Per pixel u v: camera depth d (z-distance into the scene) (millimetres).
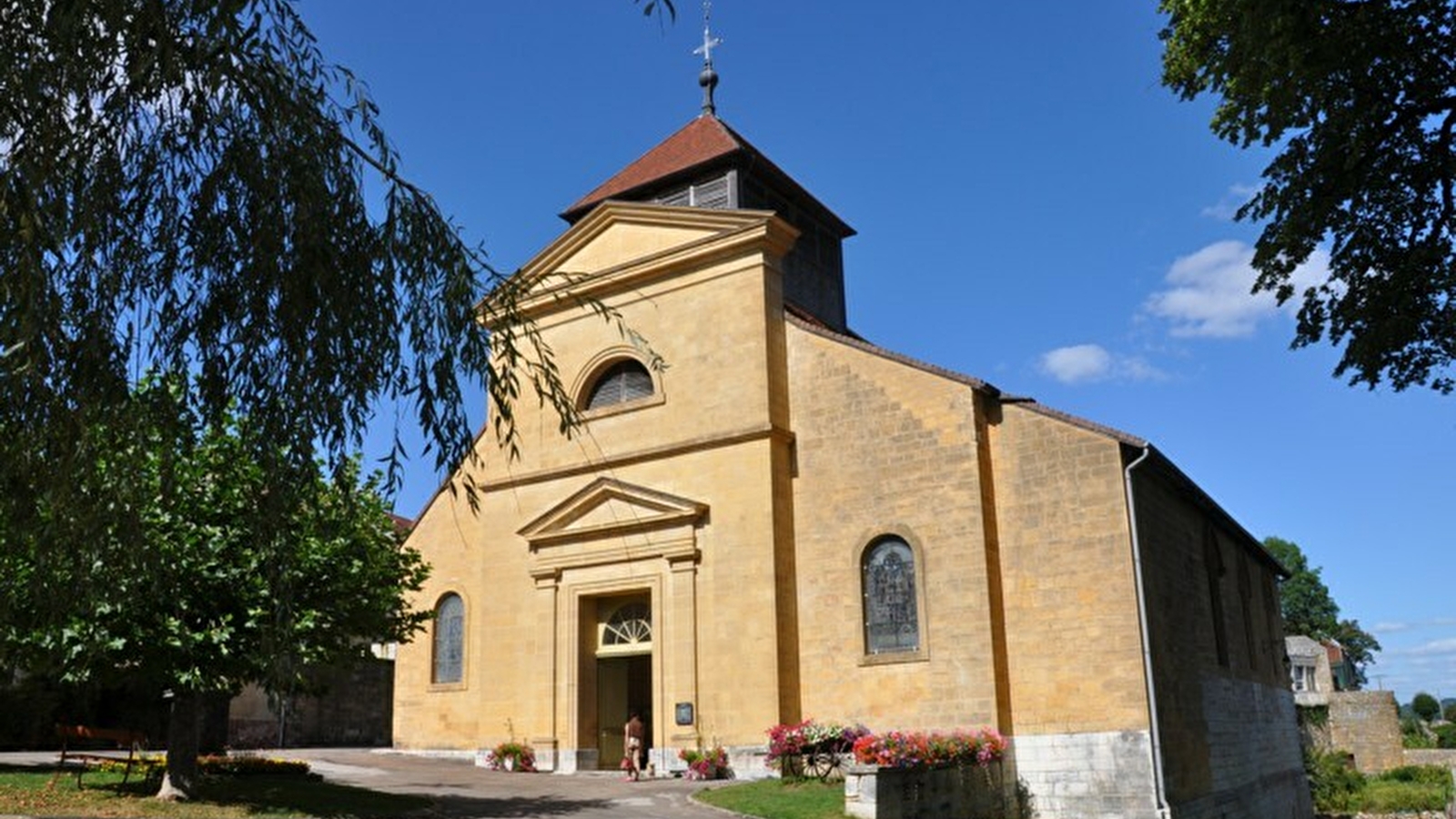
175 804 16516
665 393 25625
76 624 14195
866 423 23719
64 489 6469
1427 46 13805
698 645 23891
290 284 7270
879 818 16719
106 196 6707
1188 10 15805
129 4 6441
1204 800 22188
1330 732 57250
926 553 22438
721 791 19938
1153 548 22172
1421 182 14750
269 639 7477
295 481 7344
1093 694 20766
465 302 7988
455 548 29297
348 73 7812
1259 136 15625
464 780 23094
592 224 27547
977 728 21125
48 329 6105
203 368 7371
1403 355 15562
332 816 16703
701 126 31281
